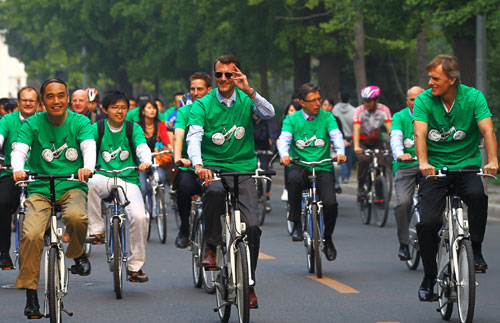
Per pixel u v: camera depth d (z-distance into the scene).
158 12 109.12
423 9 48.91
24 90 20.98
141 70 116.75
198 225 19.78
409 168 22.80
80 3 120.38
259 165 33.81
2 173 20.08
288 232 31.05
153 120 30.69
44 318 16.91
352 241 28.53
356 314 17.09
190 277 21.80
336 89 77.62
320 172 22.31
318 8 75.44
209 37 88.50
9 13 134.25
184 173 20.59
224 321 16.41
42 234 15.89
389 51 79.62
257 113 16.70
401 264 23.70
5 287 20.50
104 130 20.56
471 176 16.03
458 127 16.16
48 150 16.86
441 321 16.39
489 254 25.34
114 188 19.83
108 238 20.84
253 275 16.58
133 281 19.38
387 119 33.16
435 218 16.42
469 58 54.06
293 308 17.73
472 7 42.69
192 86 22.56
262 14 80.31
